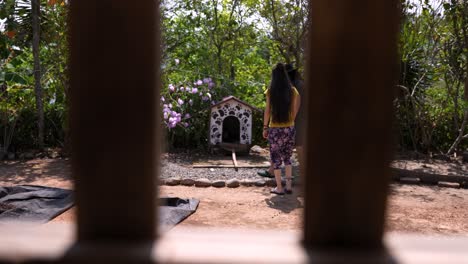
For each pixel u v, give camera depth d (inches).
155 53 32.7
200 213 185.3
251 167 277.9
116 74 32.2
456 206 205.0
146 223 34.2
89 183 33.6
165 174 250.7
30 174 257.8
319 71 32.1
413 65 333.1
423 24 334.3
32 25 315.9
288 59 367.2
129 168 33.3
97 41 32.0
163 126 315.9
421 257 33.0
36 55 312.8
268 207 195.5
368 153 32.4
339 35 31.5
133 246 33.5
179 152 329.1
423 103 338.0
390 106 32.0
